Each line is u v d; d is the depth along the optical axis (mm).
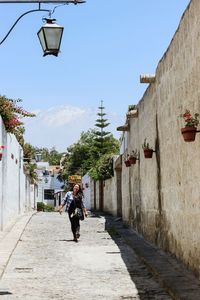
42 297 8695
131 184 21469
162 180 13914
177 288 8734
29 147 38531
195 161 9984
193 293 8305
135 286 9695
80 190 17438
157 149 14719
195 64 9812
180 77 11273
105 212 37250
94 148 61500
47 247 15578
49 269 11625
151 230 15969
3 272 11039
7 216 22328
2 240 16500
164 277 9820
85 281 10195
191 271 10344
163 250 13828
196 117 9500
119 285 9789
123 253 14281
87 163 60125
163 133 13656
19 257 13461
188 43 10375
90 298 8617
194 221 10141
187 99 10594
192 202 10297
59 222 25750
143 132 17641
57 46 9117
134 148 20422
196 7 9625
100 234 19703
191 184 10383
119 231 20562
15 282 10109
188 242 10688
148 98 16312
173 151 12281
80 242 16953
